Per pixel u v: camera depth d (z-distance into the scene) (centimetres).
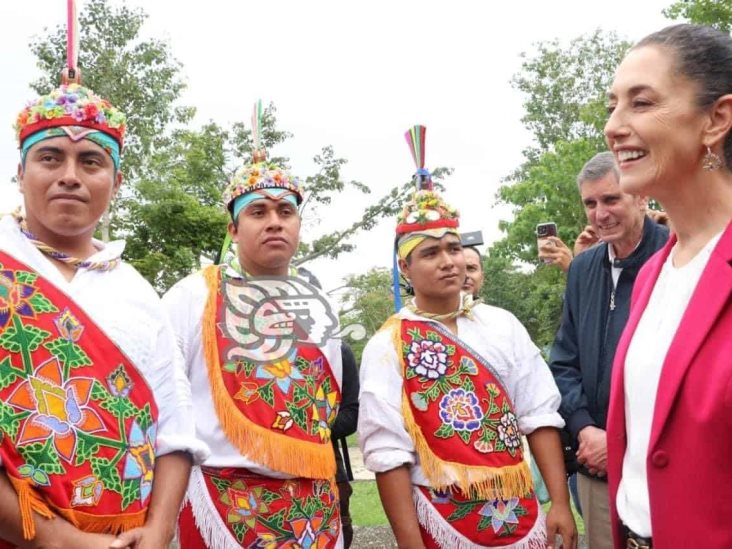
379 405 285
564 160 1906
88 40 1383
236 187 293
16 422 175
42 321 186
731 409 151
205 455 216
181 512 265
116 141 209
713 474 155
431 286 300
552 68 2742
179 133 1434
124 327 200
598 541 307
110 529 183
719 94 164
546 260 404
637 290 201
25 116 203
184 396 217
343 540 309
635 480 179
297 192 294
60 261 200
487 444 283
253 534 257
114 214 1337
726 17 1220
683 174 170
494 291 2323
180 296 278
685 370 160
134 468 190
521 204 2044
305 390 275
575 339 322
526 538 280
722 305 158
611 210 298
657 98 167
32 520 171
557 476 294
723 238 165
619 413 186
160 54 1418
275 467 260
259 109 314
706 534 155
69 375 184
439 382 288
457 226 306
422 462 280
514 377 303
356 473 885
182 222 1298
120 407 191
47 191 197
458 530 275
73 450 179
